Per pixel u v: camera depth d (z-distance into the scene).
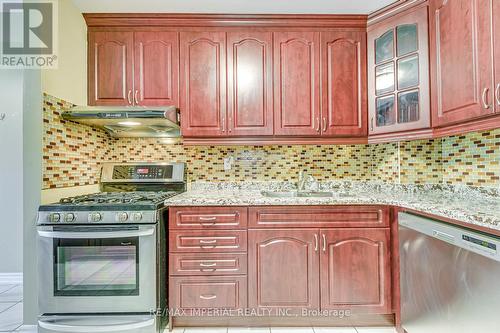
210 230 1.89
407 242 1.71
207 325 1.97
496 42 1.34
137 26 2.21
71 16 2.01
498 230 1.11
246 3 2.05
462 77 1.57
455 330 1.31
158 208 1.80
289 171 2.50
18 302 2.38
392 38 2.09
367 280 1.89
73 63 2.04
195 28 2.22
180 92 2.21
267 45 2.22
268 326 1.97
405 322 1.75
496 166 1.80
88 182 2.22
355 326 1.96
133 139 2.51
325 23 2.22
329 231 1.89
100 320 1.72
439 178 2.23
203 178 2.50
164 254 1.90
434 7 1.84
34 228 1.77
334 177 2.49
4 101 2.79
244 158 2.50
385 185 2.38
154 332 1.75
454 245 1.32
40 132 1.74
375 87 2.19
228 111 2.21
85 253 1.74
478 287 1.18
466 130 1.61
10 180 2.80
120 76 2.20
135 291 1.75
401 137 2.04
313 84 2.21
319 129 2.20
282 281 1.89
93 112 1.92
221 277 1.89
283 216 1.90
